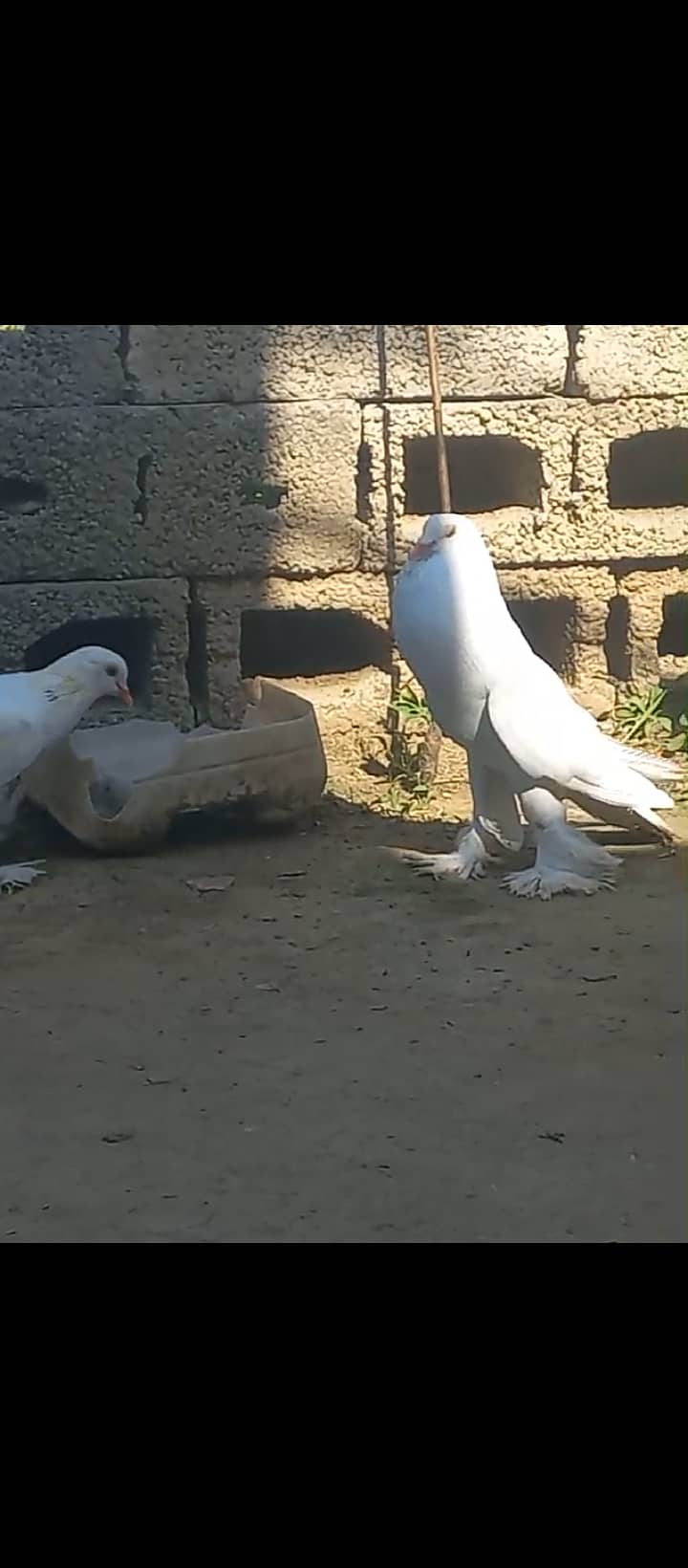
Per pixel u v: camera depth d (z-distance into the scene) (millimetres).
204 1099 2328
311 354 3264
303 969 2609
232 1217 2137
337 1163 2215
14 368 3207
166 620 3283
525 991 2537
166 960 2641
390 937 2691
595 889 2812
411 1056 2398
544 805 2811
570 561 3344
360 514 3320
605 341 3299
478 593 2756
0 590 3240
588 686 3387
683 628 3477
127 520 3256
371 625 3398
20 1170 2215
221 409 3254
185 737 3080
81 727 3268
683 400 3322
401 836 3059
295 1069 2379
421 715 3275
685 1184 2174
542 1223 2121
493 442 3486
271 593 3312
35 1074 2381
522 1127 2266
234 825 3104
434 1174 2193
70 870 2939
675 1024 2455
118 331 3223
